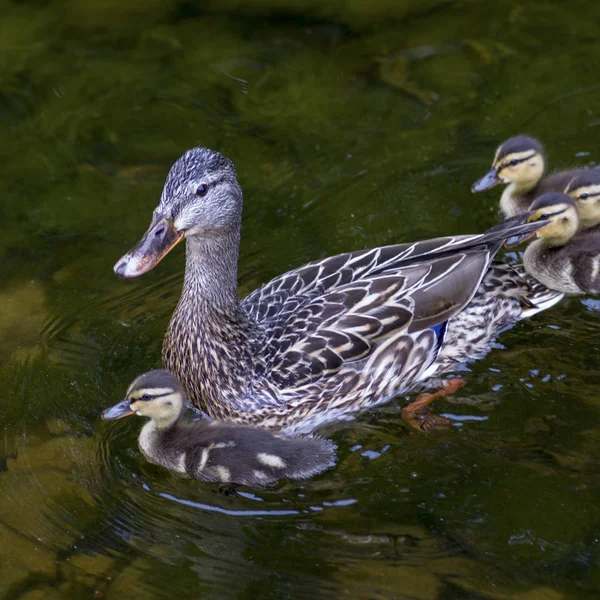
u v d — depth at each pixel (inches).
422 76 599.8
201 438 374.3
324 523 349.7
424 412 401.7
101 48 629.0
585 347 432.5
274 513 354.9
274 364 391.2
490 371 421.4
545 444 381.4
